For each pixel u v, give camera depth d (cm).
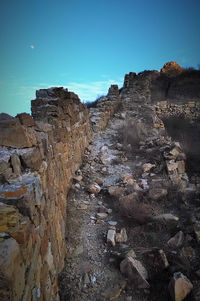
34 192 161
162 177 513
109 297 243
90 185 472
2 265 102
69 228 351
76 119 594
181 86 1702
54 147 317
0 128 174
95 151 727
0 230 124
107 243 321
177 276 244
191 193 430
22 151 180
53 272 221
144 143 755
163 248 302
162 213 381
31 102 402
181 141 738
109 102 1129
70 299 241
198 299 225
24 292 125
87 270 276
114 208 411
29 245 139
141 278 255
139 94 1495
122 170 592
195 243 302
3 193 143
